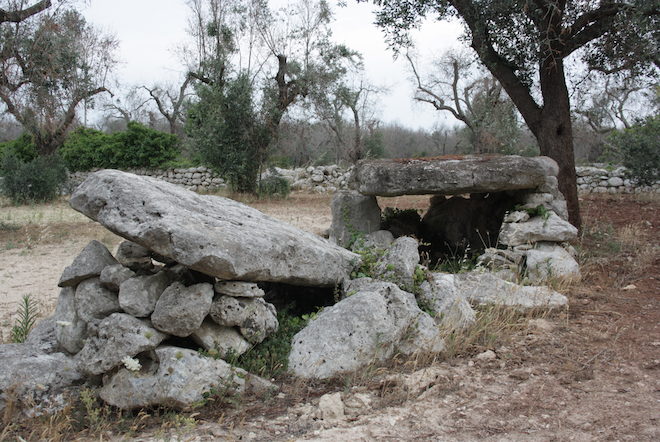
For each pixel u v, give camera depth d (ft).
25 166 49.90
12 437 9.19
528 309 15.90
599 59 27.63
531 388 10.91
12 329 13.89
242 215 15.11
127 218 11.12
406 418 9.64
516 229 19.69
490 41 27.50
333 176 62.80
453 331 13.52
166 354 10.12
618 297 17.66
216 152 51.83
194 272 12.14
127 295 10.66
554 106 25.46
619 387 10.84
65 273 11.50
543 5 23.34
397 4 27.86
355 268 15.23
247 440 8.89
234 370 10.52
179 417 9.60
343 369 11.35
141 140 68.08
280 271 12.25
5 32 34.65
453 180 19.65
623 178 44.68
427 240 25.40
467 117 91.97
